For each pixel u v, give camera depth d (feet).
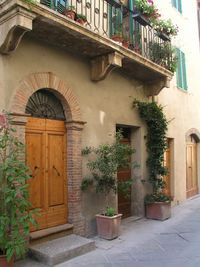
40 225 22.08
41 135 22.70
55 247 20.31
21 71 20.95
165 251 21.45
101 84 27.27
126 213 31.09
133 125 30.83
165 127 32.71
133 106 30.96
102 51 24.59
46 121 23.07
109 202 27.04
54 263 18.95
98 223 24.52
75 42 22.86
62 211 23.63
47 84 22.45
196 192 48.52
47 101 23.49
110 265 18.97
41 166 22.49
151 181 32.48
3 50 19.76
